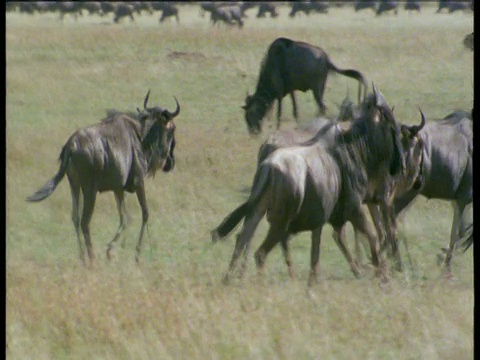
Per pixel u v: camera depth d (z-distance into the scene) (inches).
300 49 2365.9
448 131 1262.3
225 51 3570.4
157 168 1349.7
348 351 871.1
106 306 956.0
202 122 2389.3
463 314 968.9
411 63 3211.1
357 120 1152.8
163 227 1457.9
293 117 2474.2
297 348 864.9
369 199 1172.5
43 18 6481.3
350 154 1135.0
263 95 2315.5
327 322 935.7
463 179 1264.8
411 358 863.7
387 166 1165.7
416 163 1214.9
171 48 3641.7
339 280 1152.8
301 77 2370.8
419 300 1032.8
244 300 988.6
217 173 1763.0
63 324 916.6
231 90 2849.4
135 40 3853.3
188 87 2893.7
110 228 1464.1
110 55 3467.0
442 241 1398.9
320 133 1135.0
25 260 1253.1
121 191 1317.7
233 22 5315.0
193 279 1124.5
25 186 1636.3
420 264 1277.1
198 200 1599.4
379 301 1013.2
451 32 4212.6
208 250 1333.7
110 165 1296.8
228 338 876.6
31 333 908.6
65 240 1398.9
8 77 2876.5
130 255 1320.1
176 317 924.0
